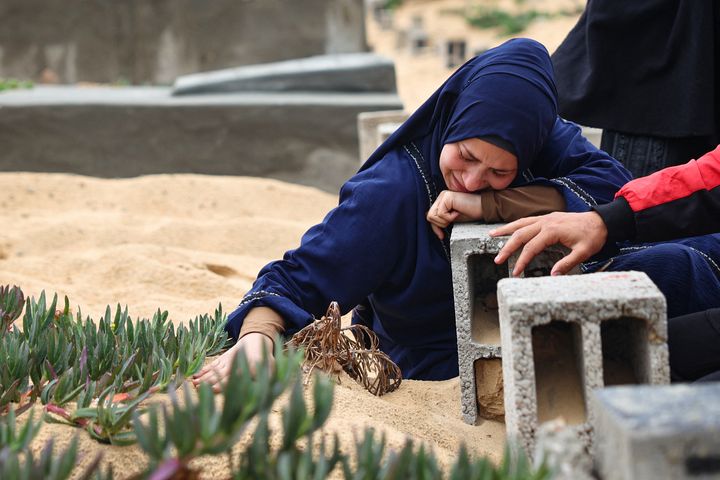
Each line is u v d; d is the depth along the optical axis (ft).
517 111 11.57
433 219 11.90
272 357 10.50
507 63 11.90
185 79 31.96
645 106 14.76
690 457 6.45
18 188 24.95
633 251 12.14
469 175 11.67
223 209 25.02
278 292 11.69
